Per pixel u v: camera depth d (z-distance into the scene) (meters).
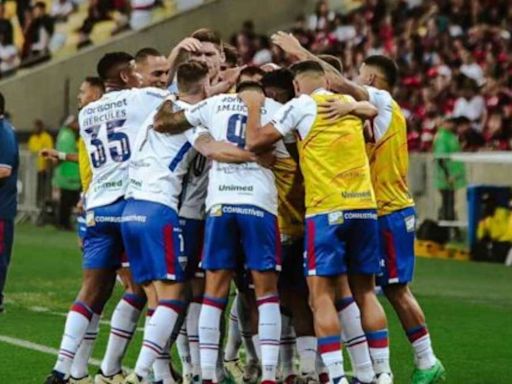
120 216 21.02
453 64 57.38
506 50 57.69
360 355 20.50
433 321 29.94
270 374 20.25
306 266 20.20
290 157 20.97
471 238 45.00
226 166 20.34
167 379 21.42
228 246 20.36
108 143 21.16
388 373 20.62
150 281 20.52
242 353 25.30
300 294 21.39
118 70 22.25
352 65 60.88
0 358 24.55
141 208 20.44
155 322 20.25
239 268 20.86
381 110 21.36
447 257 45.97
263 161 20.22
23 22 72.12
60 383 20.89
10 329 28.30
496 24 60.38
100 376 21.33
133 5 67.69
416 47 59.31
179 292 20.41
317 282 20.09
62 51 70.50
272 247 20.34
